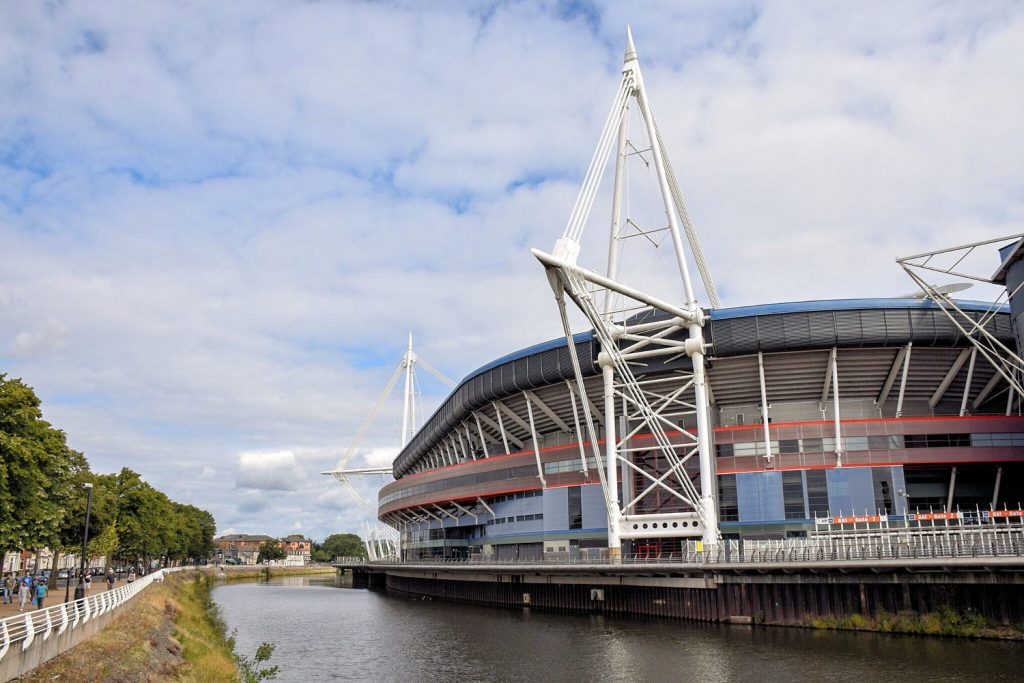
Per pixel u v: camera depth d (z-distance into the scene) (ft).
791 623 154.71
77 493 208.33
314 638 169.07
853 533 169.99
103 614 101.76
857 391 215.92
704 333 203.62
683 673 109.29
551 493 237.45
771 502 200.03
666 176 229.86
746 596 163.43
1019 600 128.98
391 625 192.34
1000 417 200.75
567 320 190.60
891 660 111.75
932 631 134.00
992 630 128.47
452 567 256.32
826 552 151.84
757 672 107.34
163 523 331.77
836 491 197.77
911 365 206.18
